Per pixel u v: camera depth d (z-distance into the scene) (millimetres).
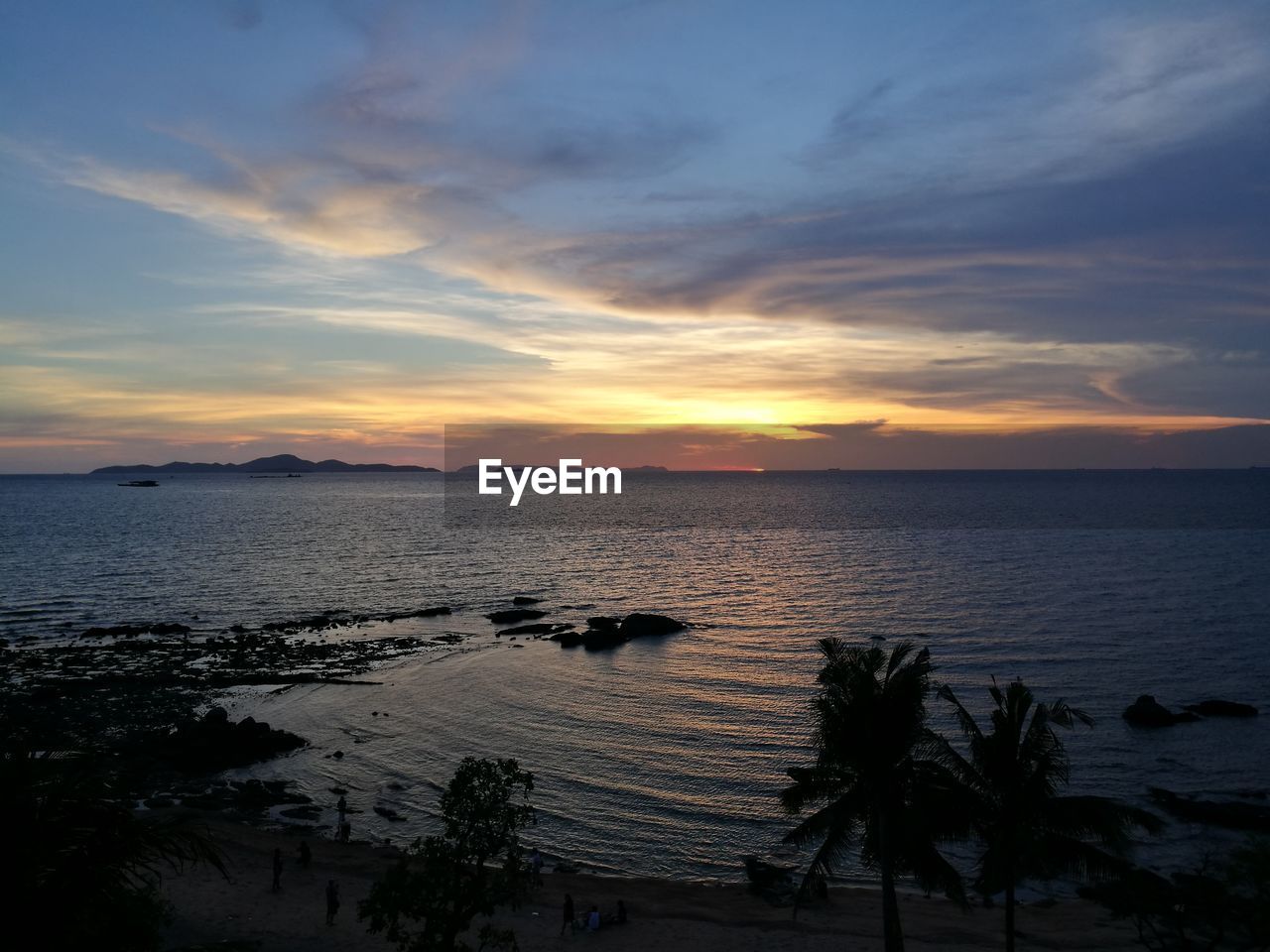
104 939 12914
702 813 45656
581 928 33906
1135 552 158250
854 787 26516
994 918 35656
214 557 154000
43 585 119562
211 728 54312
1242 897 30859
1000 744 26219
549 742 55938
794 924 34656
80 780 13078
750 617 97812
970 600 107562
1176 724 58000
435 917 24031
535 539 193625
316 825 43938
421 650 81312
